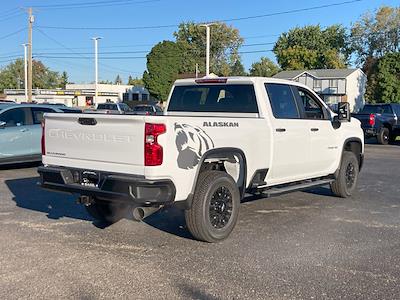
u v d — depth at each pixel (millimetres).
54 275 5109
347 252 5984
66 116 6215
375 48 78312
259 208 8445
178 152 5711
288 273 5242
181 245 6199
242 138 6641
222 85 7734
